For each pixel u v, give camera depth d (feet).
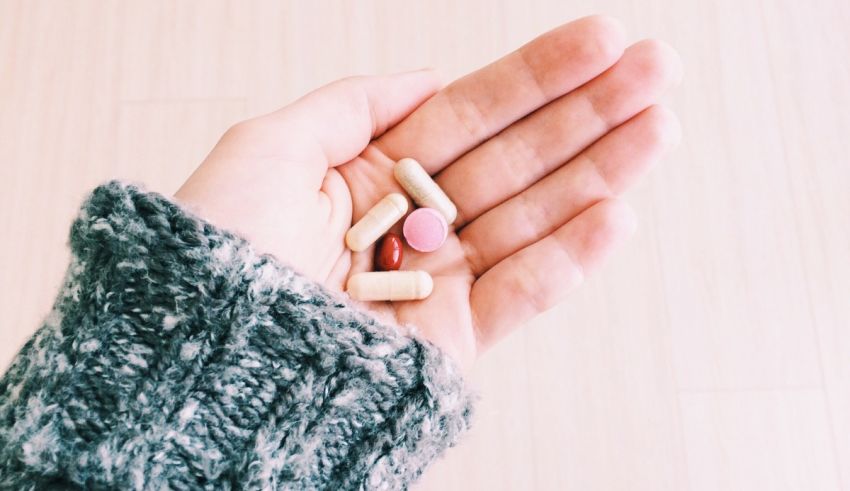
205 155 1.54
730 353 1.49
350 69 1.56
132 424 1.00
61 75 1.56
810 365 1.49
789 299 1.51
